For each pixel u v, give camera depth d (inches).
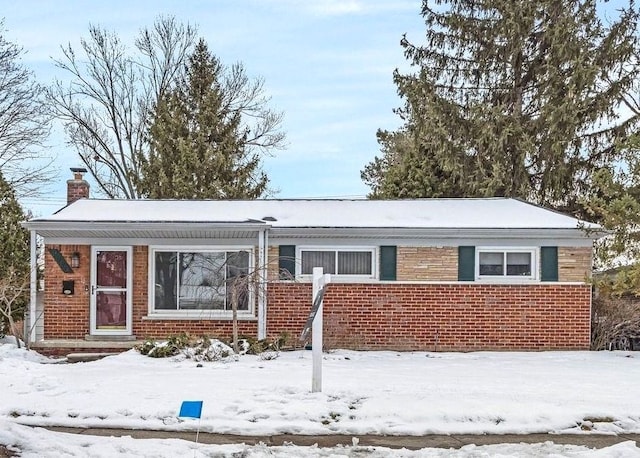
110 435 310.5
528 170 1036.5
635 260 658.2
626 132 987.3
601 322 677.3
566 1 1015.6
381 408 350.0
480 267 666.8
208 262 666.2
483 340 655.8
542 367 523.8
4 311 669.3
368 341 657.0
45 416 340.2
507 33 1039.0
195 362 536.1
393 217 693.9
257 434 315.3
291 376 450.3
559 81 990.4
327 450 283.7
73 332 656.4
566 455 273.9
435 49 1094.4
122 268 663.1
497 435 318.0
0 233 713.6
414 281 661.3
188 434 314.7
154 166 1224.8
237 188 1242.6
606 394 394.0
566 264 661.3
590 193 984.3
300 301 663.1
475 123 1024.2
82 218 639.8
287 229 656.4
